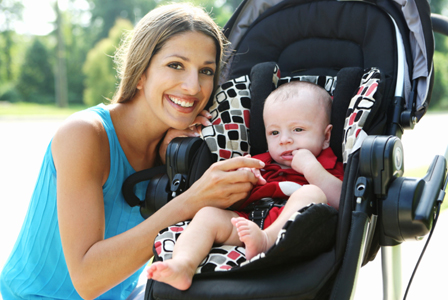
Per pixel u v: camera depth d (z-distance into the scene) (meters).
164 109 1.47
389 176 1.19
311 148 1.55
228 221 1.27
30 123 10.74
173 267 1.06
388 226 1.20
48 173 1.45
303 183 1.51
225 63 1.81
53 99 25.88
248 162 1.32
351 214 1.16
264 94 1.68
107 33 30.66
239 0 25.56
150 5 31.70
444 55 20.03
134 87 1.50
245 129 1.67
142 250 1.27
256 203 1.45
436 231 2.90
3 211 3.46
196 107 1.52
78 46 28.70
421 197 1.21
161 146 1.64
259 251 1.16
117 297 1.66
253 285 1.05
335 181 1.41
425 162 4.86
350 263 1.09
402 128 1.49
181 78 1.43
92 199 1.32
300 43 1.83
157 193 1.46
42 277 1.54
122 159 1.51
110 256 1.24
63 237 1.30
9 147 6.68
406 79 1.53
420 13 1.50
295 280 1.04
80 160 1.33
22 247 1.56
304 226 1.06
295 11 1.81
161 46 1.42
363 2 1.67
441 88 17.45
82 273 1.25
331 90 1.69
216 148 1.56
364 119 1.35
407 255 2.60
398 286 1.53
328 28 1.75
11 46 27.97
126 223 1.62
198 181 1.34
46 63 25.84
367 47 1.65
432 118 11.73
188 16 1.44
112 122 1.51
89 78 20.23
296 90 1.60
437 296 2.09
